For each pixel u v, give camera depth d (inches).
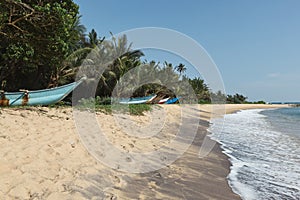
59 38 407.2
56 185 130.3
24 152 160.7
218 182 179.6
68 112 388.5
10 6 369.4
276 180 189.6
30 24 399.9
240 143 363.6
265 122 785.6
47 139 205.5
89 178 150.8
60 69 708.7
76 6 450.9
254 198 153.6
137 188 152.9
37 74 667.4
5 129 211.0
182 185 166.9
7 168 131.6
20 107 362.6
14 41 430.6
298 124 729.0
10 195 109.0
